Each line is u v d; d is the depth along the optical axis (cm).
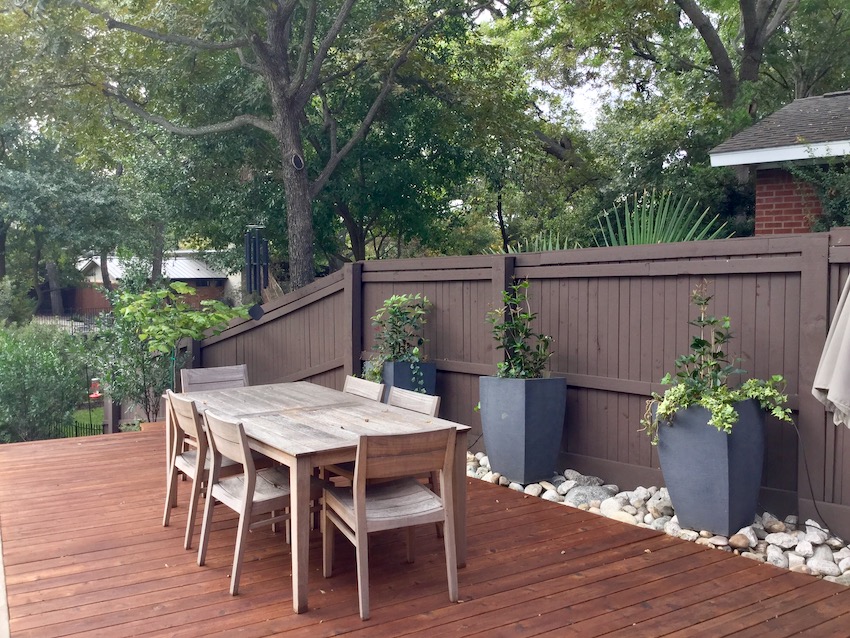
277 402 474
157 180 1480
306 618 332
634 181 1406
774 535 424
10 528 458
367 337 767
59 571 387
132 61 1246
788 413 438
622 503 504
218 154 1359
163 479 583
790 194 938
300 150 1122
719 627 325
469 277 646
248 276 1160
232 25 991
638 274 523
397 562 406
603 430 557
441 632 320
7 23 1127
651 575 385
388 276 735
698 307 492
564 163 1803
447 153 1423
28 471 608
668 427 448
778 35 1653
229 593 360
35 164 2381
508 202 1881
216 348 991
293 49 1280
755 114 1524
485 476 585
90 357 1028
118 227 2481
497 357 624
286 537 433
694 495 437
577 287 571
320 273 1848
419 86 1368
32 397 1119
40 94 1181
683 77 1648
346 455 354
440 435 348
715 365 443
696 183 1299
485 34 2000
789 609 344
